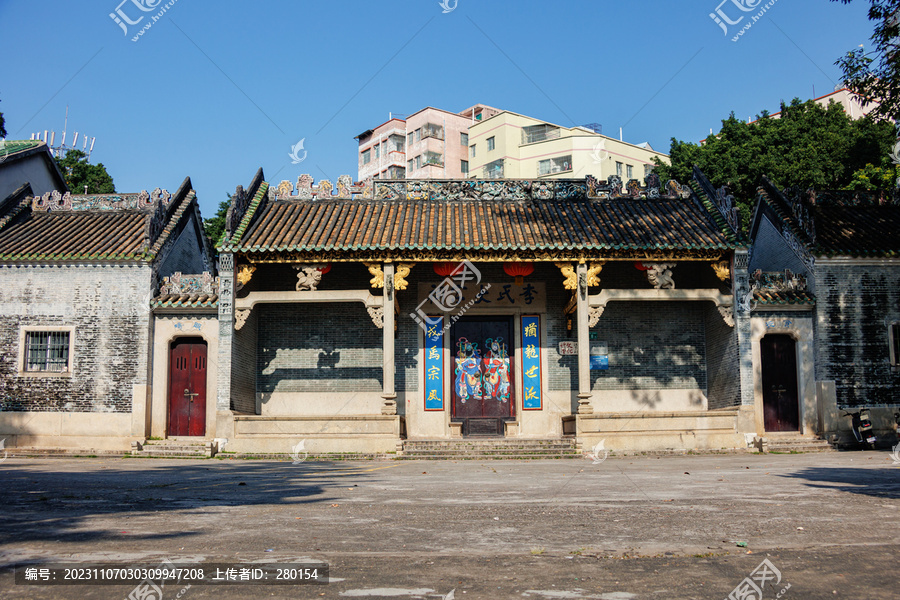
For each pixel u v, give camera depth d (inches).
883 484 440.8
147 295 761.0
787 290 788.6
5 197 905.5
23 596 203.3
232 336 746.2
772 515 328.2
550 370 839.7
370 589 211.2
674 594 208.2
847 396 767.1
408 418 825.5
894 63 681.6
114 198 879.1
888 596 207.5
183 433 765.3
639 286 845.8
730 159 1272.1
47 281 767.1
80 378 753.0
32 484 458.3
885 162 1219.9
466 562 242.2
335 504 370.0
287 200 860.0
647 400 839.1
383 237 749.3
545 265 858.1
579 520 319.9
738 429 743.7
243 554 249.9
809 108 1402.6
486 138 2263.8
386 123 2481.5
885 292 784.3
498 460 700.0
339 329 842.2
